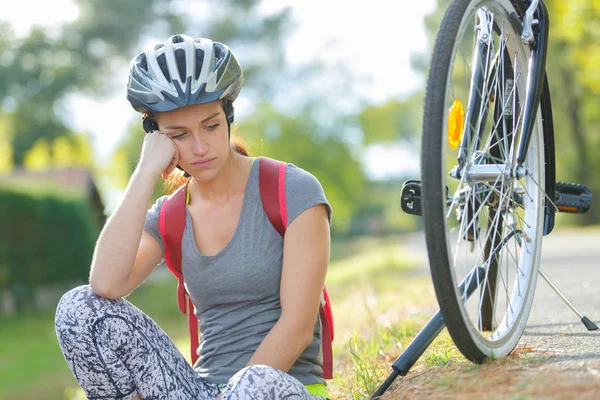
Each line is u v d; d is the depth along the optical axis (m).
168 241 4.53
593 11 29.42
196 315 4.64
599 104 44.94
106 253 4.29
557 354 4.70
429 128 3.94
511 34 4.91
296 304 4.25
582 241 25.66
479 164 4.87
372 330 8.06
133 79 4.42
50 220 36.16
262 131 70.06
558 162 47.53
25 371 21.81
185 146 4.40
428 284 11.95
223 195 4.45
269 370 3.83
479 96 4.97
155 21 67.88
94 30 66.19
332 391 6.01
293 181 4.38
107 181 72.19
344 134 74.25
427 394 4.11
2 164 68.94
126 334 4.20
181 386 4.32
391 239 70.69
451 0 4.25
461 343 4.27
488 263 5.01
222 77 4.30
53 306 36.62
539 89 4.77
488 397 3.75
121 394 4.26
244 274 4.34
